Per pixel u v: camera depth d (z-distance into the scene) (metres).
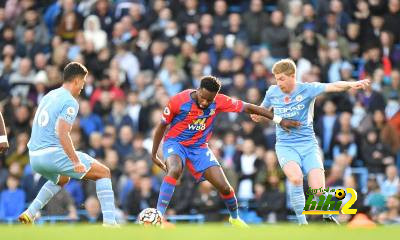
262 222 52.00
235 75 61.09
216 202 52.78
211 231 24.84
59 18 70.38
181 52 65.50
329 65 64.12
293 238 22.20
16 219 54.84
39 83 63.97
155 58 65.50
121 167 56.16
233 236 22.78
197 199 53.00
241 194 54.28
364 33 68.94
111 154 56.00
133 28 68.25
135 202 52.97
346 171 55.94
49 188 35.66
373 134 58.75
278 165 53.28
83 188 54.28
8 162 59.22
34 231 24.22
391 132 58.81
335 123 59.00
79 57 65.38
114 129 58.62
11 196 55.38
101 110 61.69
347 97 61.44
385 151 58.38
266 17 67.75
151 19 68.75
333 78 63.66
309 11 67.75
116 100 60.97
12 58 67.50
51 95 34.16
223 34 66.81
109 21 69.62
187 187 53.28
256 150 55.34
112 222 34.16
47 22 70.69
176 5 69.69
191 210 53.06
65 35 69.69
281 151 36.97
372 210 52.75
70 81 34.12
